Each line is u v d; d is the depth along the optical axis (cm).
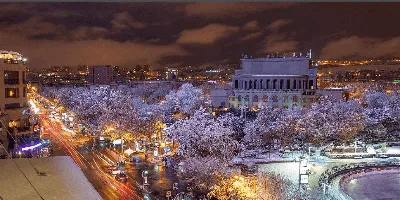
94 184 7350
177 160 8781
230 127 10819
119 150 10625
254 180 6103
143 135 11056
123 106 15525
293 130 10856
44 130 14538
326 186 6794
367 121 12281
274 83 19075
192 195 6462
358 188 7194
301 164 8000
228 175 6212
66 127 15488
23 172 1769
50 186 1619
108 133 12538
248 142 10362
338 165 8575
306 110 14975
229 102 18975
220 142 8406
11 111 9350
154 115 12950
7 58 9388
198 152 8212
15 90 9519
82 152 10419
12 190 1548
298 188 6588
